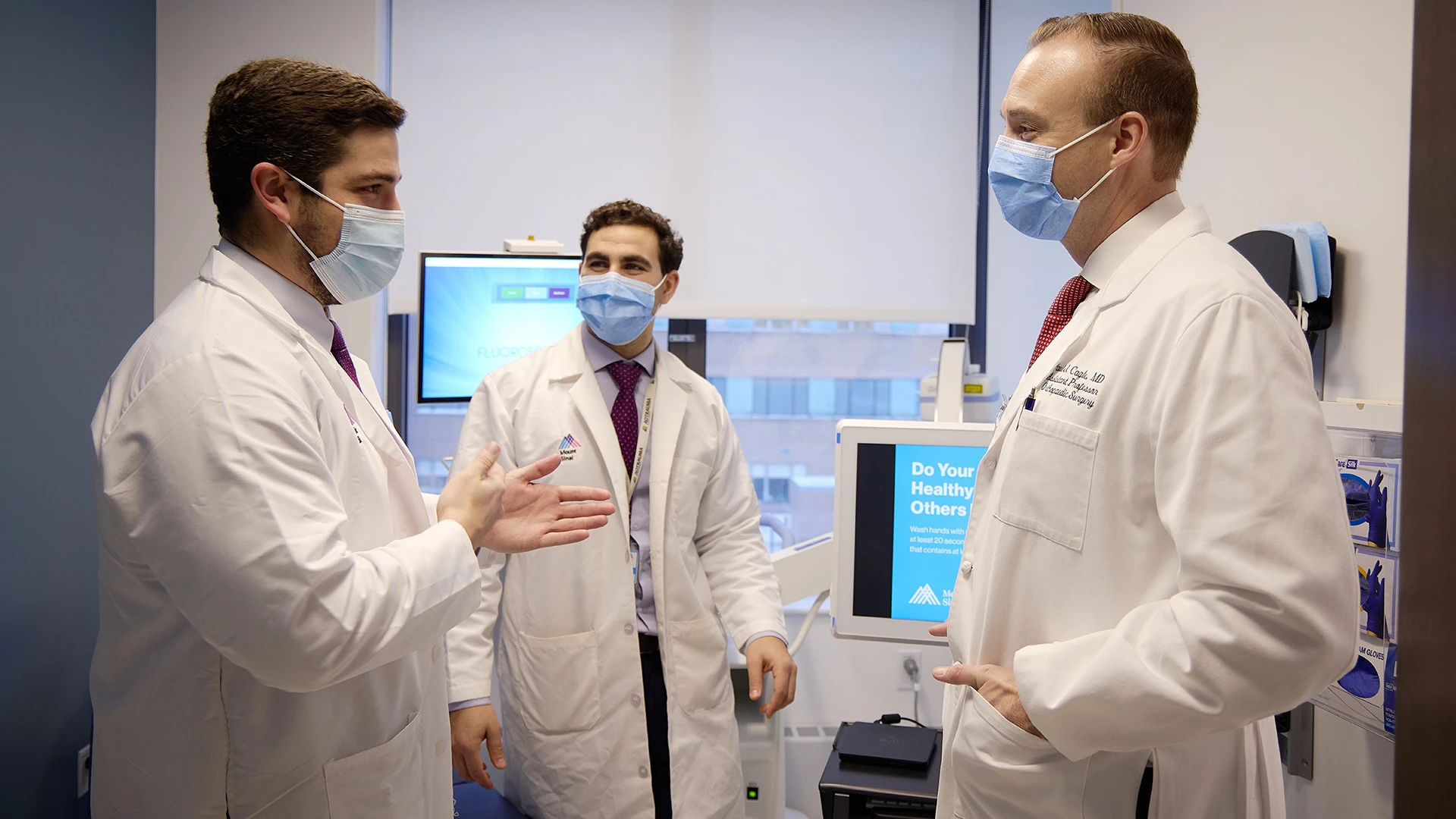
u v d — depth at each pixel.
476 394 1.85
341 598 0.88
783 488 3.20
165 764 0.98
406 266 2.93
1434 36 0.81
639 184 3.00
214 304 0.97
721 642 1.78
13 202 1.85
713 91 3.02
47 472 1.98
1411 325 0.83
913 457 1.85
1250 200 2.10
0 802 1.83
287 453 0.90
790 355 3.17
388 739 1.08
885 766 1.81
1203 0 2.32
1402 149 1.64
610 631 1.67
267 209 1.03
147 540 0.88
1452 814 0.78
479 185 2.95
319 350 1.07
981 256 3.19
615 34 2.98
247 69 1.03
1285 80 1.98
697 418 1.88
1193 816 1.04
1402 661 0.84
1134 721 0.91
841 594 1.87
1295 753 1.80
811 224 3.05
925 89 3.08
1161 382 0.97
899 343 3.20
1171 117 1.09
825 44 3.05
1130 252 1.11
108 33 2.32
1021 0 3.05
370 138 1.05
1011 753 1.04
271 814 0.99
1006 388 3.11
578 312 2.50
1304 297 1.75
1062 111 1.09
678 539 1.77
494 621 1.72
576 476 1.73
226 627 0.86
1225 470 0.88
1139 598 1.00
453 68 2.93
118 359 2.36
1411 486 0.83
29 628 1.92
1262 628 0.85
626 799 1.63
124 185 2.41
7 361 1.83
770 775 2.08
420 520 1.21
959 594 1.23
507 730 1.78
